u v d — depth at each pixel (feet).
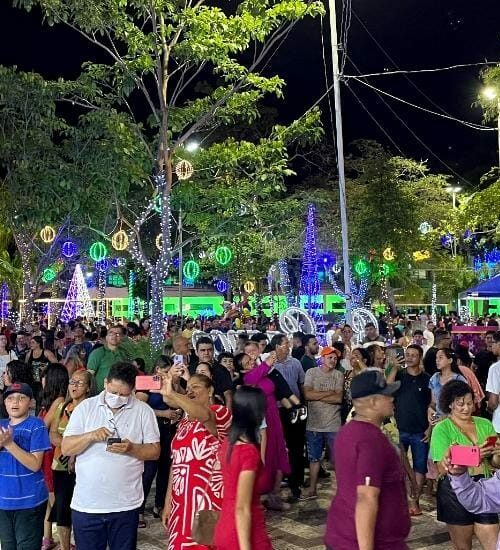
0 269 99.19
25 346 48.11
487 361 36.65
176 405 17.97
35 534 17.99
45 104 51.62
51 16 47.93
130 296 126.11
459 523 17.46
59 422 21.61
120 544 17.06
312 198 84.69
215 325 76.13
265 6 49.65
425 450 27.02
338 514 12.87
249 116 56.39
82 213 55.31
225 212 57.16
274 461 26.78
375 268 94.32
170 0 50.24
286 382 29.09
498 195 66.23
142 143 54.60
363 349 31.12
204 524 15.07
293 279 109.60
